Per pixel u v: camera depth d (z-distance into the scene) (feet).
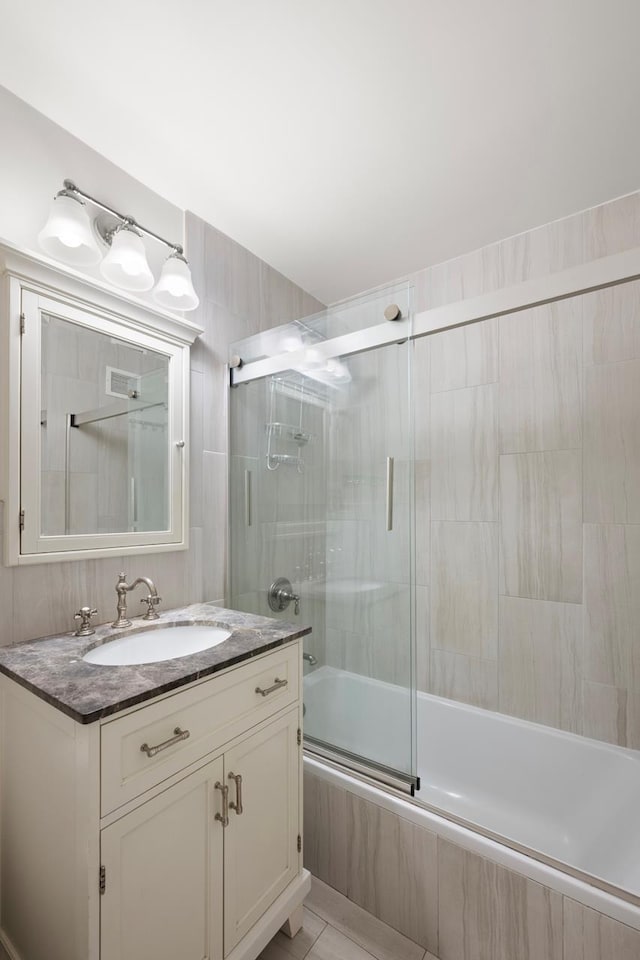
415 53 3.77
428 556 7.06
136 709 2.89
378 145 4.79
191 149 4.83
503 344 6.47
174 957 3.06
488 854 3.89
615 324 5.66
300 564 6.04
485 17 3.48
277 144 4.76
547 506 6.10
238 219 6.04
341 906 4.64
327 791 4.97
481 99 4.21
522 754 5.99
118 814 2.77
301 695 4.43
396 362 5.08
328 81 4.03
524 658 6.23
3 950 3.64
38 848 3.15
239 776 3.60
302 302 7.89
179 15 3.47
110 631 4.32
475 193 5.55
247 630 4.37
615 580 5.63
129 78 4.00
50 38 3.65
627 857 4.48
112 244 4.60
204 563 5.86
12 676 3.27
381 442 5.22
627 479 5.57
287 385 6.02
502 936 3.78
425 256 6.94
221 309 6.28
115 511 4.81
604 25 3.52
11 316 3.94
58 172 4.45
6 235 4.06
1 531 3.91
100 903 2.65
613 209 5.69
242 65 3.89
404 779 4.69
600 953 3.36
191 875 3.22
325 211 5.88
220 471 6.16
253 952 3.63
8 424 3.91
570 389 5.95
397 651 4.98
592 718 5.73
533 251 6.27
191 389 5.80
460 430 6.82
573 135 4.62
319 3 3.38
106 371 4.76
